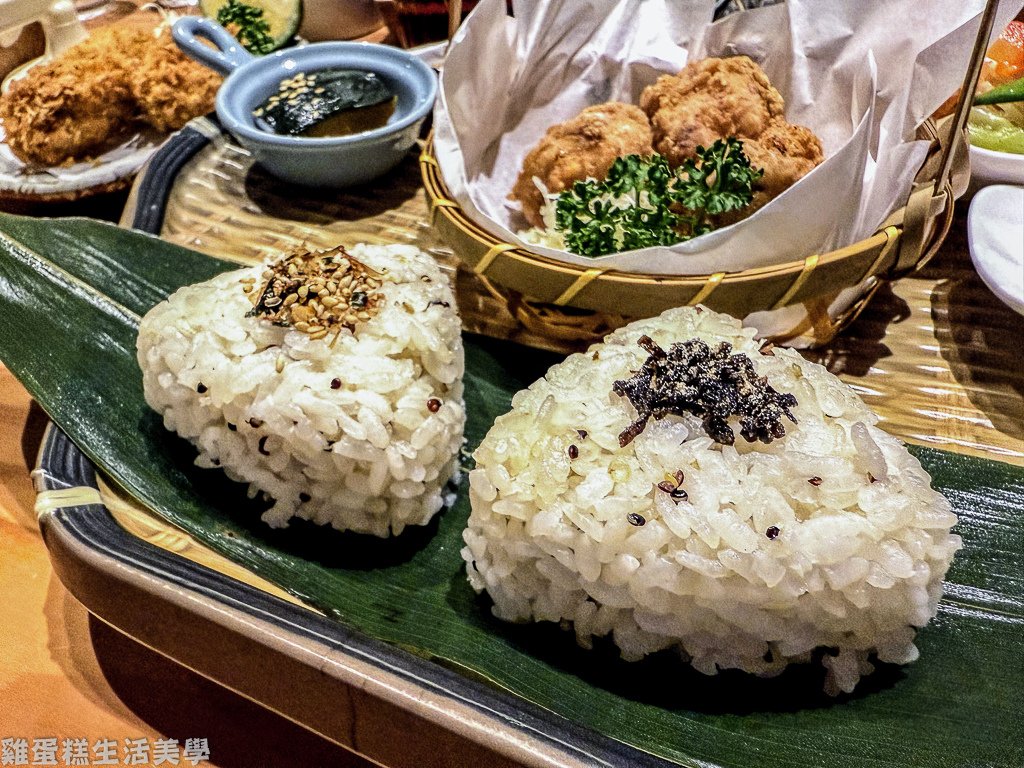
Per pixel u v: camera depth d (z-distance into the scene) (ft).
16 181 0.93
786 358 0.55
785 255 0.64
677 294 0.61
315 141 0.84
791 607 0.46
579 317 0.69
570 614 0.50
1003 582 0.52
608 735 0.44
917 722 0.45
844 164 0.60
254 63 0.95
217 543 0.57
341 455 0.54
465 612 0.53
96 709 0.52
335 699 0.45
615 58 0.88
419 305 0.59
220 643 0.47
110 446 0.61
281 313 0.58
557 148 0.78
